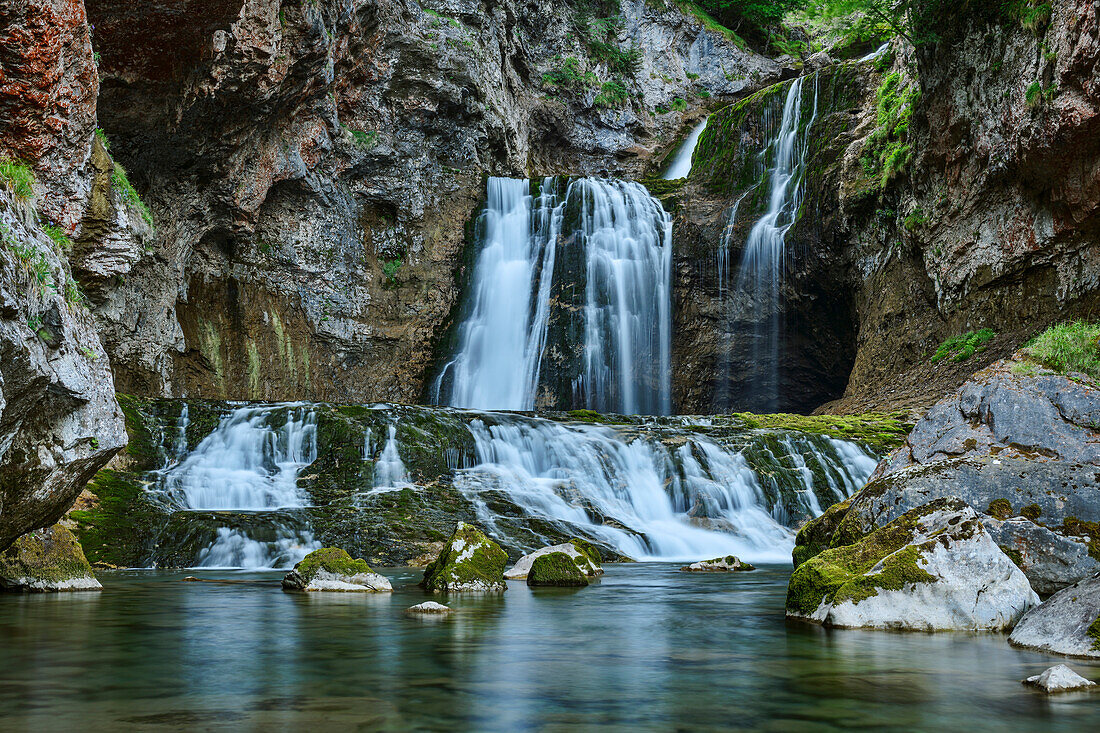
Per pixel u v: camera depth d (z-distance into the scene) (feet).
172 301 65.98
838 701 11.92
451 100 86.17
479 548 28.68
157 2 46.16
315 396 77.97
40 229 20.77
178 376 67.92
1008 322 62.49
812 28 126.31
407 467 48.01
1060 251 58.08
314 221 78.28
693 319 87.71
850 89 81.05
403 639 17.26
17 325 18.30
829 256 79.77
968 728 10.47
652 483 50.44
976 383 27.94
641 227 88.58
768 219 84.23
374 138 81.41
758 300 84.89
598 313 86.28
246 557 36.45
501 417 54.44
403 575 32.71
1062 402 25.82
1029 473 23.66
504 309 87.04
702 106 117.29
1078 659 15.06
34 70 27.30
